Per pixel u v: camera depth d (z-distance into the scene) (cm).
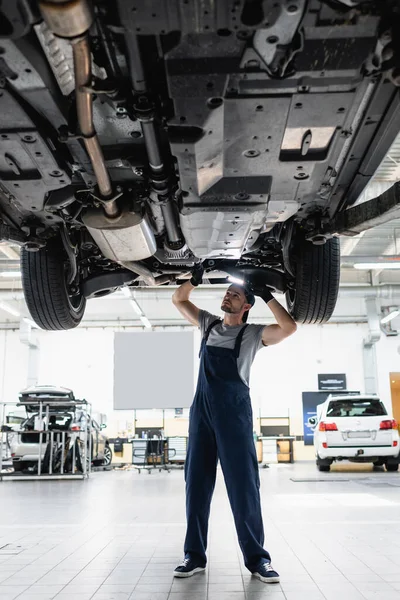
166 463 1176
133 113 196
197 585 233
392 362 1555
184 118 192
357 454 914
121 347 1562
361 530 356
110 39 173
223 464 256
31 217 303
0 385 1595
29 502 557
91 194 252
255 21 150
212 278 420
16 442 1008
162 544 321
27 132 206
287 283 395
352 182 267
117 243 283
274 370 1575
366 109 207
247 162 220
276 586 229
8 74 178
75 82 174
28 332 1509
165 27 155
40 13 150
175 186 254
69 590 228
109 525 395
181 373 1546
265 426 1510
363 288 1414
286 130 203
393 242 1215
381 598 212
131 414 1552
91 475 1010
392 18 155
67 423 975
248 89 179
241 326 282
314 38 160
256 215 263
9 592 226
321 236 308
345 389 1551
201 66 169
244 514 248
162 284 416
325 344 1584
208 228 274
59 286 373
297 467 1162
